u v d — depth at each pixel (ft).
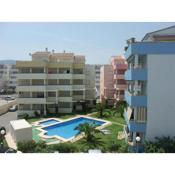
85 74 138.82
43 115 112.37
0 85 246.06
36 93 114.42
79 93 126.72
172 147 48.60
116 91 132.26
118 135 72.18
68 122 97.19
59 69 119.85
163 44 52.11
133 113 55.77
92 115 109.60
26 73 112.47
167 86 52.75
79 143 63.87
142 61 57.52
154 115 53.31
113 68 140.77
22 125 67.67
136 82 55.77
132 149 54.19
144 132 53.98
